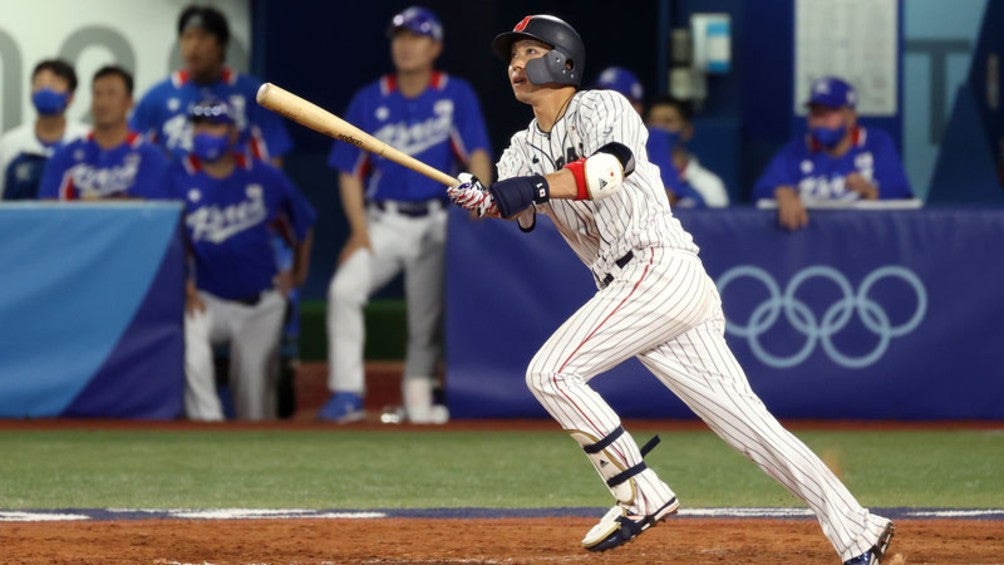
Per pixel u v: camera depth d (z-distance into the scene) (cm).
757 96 5075
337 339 3644
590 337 1670
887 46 4878
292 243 3778
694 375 1692
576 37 1728
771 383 3572
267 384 3747
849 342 3584
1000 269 3581
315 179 5550
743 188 5100
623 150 1628
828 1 4875
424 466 2909
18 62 4803
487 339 3578
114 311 3556
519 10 5697
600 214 1694
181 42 3891
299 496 2505
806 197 3719
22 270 3538
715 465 2916
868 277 3572
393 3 5669
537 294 3559
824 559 1811
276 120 3928
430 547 1906
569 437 3375
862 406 3588
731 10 5119
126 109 3703
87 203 3553
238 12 4984
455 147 3653
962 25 5359
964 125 5388
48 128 3969
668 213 1709
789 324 3575
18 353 3547
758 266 3566
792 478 1655
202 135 3581
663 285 1666
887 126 4903
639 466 1688
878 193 3712
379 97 3650
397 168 3609
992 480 2705
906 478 2730
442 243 3647
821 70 4900
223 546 1902
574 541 1959
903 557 1709
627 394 3600
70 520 2159
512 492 2566
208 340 3684
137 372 3578
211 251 3644
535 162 1769
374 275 3638
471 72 5697
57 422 3544
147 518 2188
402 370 5159
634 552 1861
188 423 3578
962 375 3588
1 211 3534
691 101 5103
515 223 3553
